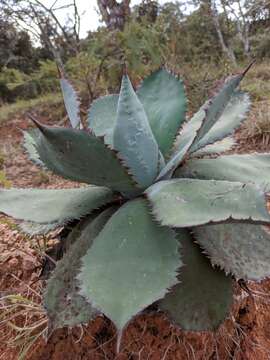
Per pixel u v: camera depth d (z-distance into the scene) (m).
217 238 0.54
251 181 0.61
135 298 0.43
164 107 0.69
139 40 2.65
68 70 3.31
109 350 0.59
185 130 0.70
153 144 0.62
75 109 0.66
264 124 1.63
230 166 0.64
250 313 0.63
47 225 0.60
